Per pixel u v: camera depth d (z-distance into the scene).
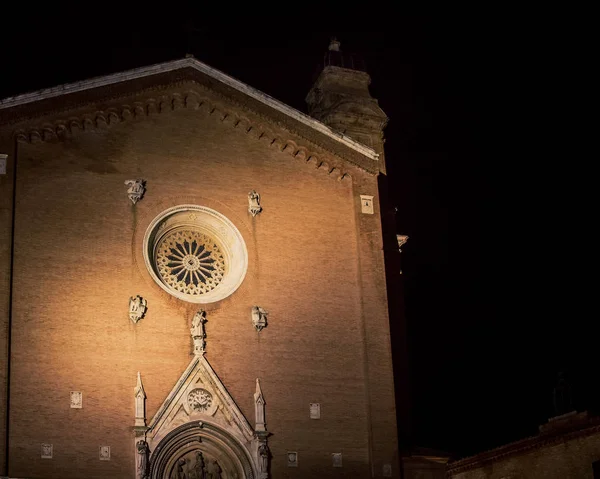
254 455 41.50
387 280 49.59
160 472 39.91
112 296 41.31
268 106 47.31
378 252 47.00
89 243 41.72
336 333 44.94
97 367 40.06
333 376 44.16
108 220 42.44
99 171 43.00
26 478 37.34
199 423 40.94
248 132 46.81
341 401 43.91
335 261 46.22
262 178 46.28
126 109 44.44
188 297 43.03
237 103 46.72
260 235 45.28
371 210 47.72
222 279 44.94
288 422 42.72
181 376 41.19
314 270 45.66
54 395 39.00
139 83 44.97
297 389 43.34
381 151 51.34
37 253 40.69
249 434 41.66
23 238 40.69
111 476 38.81
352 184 47.94
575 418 41.06
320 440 42.94
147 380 40.78
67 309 40.38
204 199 44.78
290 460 42.22
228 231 45.19
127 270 41.97
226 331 43.03
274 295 44.47
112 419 39.59
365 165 48.47
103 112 43.88
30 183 41.59
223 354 42.62
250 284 44.22
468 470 44.94
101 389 39.84
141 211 43.19
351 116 51.09
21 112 42.22
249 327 43.50
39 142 42.34
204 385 41.59
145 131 44.59
